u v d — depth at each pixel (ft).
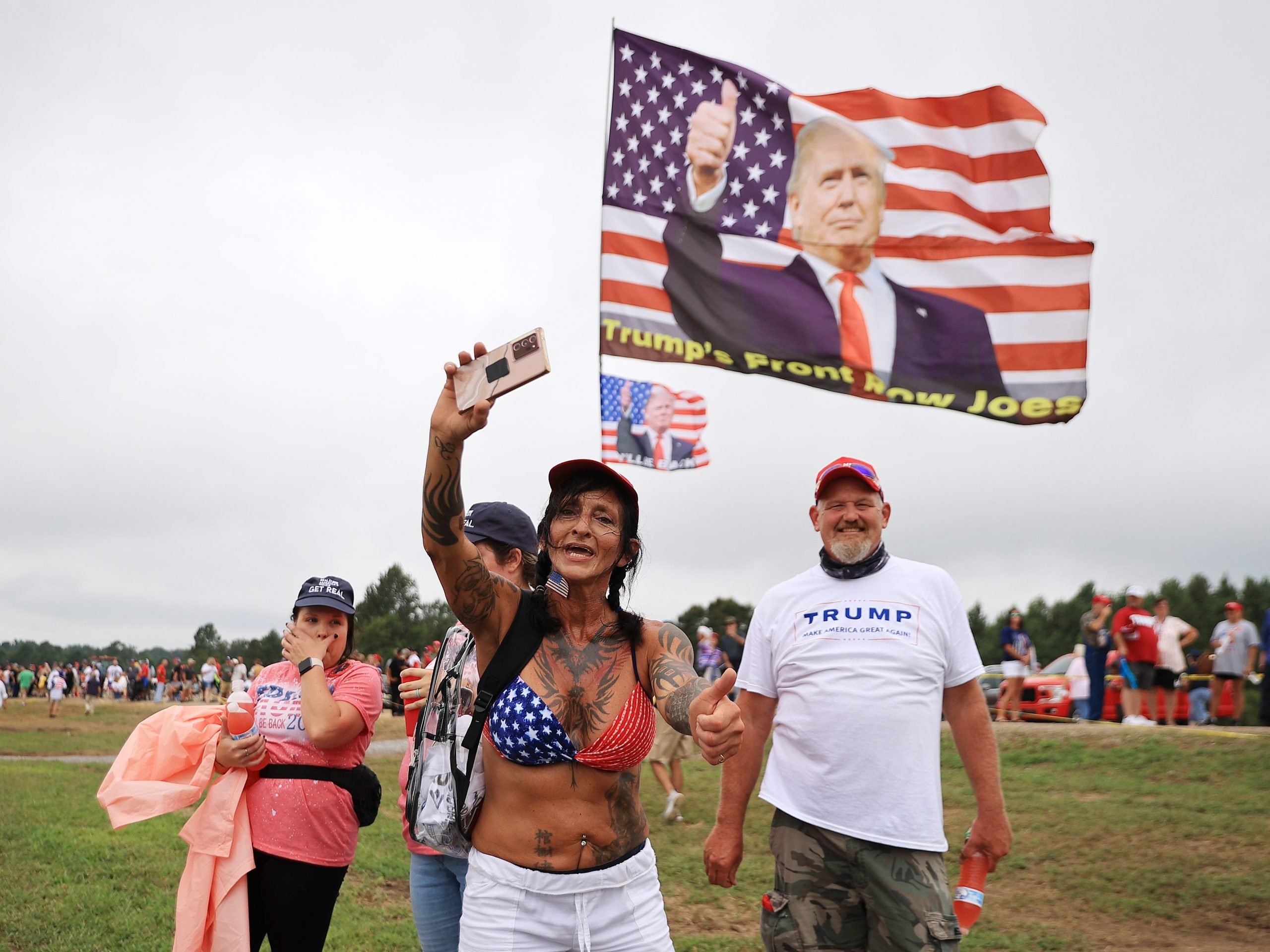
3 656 585.22
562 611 8.96
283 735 12.17
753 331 30.42
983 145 32.30
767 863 27.53
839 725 11.32
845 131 31.24
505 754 8.59
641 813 9.01
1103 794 35.53
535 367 7.70
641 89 29.58
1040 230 32.24
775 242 30.58
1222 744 39.68
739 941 20.63
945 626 11.76
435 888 11.60
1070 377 32.58
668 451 28.50
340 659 12.79
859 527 11.98
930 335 32.09
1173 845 28.66
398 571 356.18
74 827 28.55
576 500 8.86
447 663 10.09
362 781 12.37
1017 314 32.48
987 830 11.60
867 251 31.71
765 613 12.53
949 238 32.27
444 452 8.18
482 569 8.83
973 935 21.74
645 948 8.71
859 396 31.53
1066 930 22.27
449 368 8.13
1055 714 56.85
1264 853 27.63
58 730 75.41
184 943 11.47
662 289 29.30
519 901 8.49
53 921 18.94
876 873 11.00
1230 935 22.00
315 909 11.99
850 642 11.56
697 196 29.78
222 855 11.64
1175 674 45.78
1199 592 198.29
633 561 9.18
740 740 7.21
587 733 8.57
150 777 12.06
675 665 8.77
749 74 30.45
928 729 11.38
